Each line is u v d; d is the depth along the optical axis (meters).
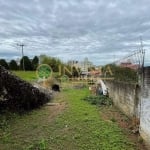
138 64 7.46
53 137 6.41
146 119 5.82
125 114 9.52
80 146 5.67
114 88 12.88
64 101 14.62
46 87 21.12
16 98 9.86
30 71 43.59
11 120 8.34
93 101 13.84
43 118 9.02
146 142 5.68
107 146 5.62
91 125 7.69
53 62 42.78
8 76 9.63
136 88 7.55
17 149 5.44
